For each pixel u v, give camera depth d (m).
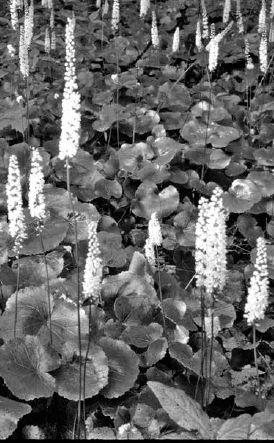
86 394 1.07
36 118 1.87
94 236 0.94
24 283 1.27
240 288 1.39
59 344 1.13
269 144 1.90
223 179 1.77
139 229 1.57
